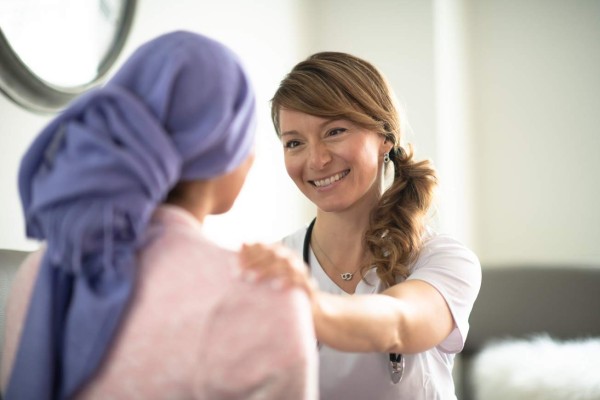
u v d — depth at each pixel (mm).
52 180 832
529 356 2967
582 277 3420
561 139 4102
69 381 844
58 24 2072
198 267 831
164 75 858
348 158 1589
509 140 4191
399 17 3854
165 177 833
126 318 829
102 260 839
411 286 1413
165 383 798
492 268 3543
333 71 1602
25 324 886
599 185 4043
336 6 4000
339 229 1677
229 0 3125
